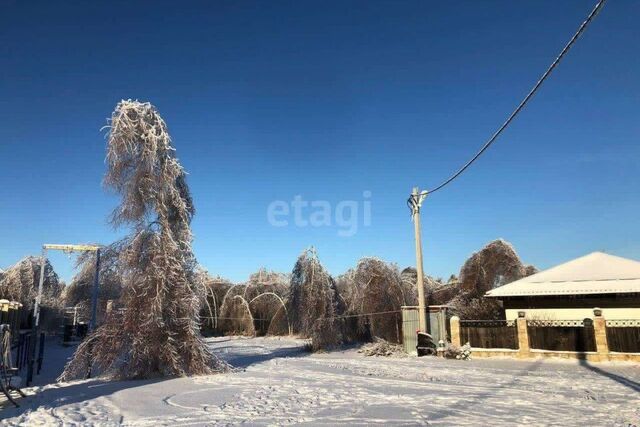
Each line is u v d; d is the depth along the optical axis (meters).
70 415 9.20
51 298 42.69
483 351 20.83
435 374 15.41
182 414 9.29
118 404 10.36
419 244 22.94
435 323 22.77
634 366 17.33
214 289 50.53
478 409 9.64
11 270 40.53
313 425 8.30
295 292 28.34
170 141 16.89
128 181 16.00
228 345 32.84
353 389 12.29
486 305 29.03
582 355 19.11
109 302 16.61
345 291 34.34
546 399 10.77
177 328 15.69
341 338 28.02
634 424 8.38
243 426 8.26
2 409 9.92
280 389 12.36
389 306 29.48
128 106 16.14
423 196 23.08
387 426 8.23
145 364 14.87
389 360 20.42
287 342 36.06
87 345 15.26
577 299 22.98
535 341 20.34
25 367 19.38
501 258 33.22
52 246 22.16
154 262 15.48
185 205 16.98
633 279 22.48
